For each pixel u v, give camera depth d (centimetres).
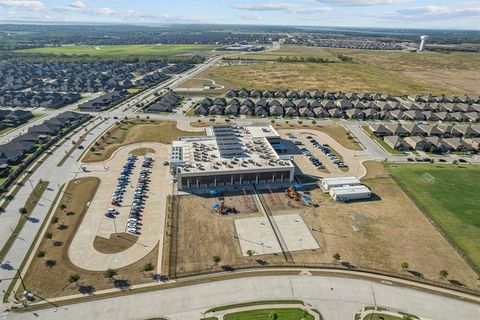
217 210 10250
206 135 16362
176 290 7275
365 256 8419
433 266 8112
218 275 7725
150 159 13612
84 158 13612
